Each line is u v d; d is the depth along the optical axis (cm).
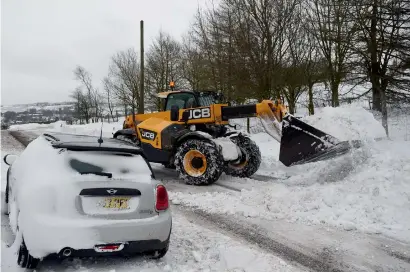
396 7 1327
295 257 405
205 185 756
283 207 569
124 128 997
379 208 531
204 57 2011
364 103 1711
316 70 1759
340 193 591
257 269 368
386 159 689
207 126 860
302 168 935
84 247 313
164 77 3219
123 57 4097
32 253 308
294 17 1689
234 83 1703
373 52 1391
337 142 662
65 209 319
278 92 1739
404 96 1408
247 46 1631
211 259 387
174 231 473
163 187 374
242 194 652
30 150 415
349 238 458
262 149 1337
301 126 694
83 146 363
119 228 328
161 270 349
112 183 342
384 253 415
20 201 333
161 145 805
